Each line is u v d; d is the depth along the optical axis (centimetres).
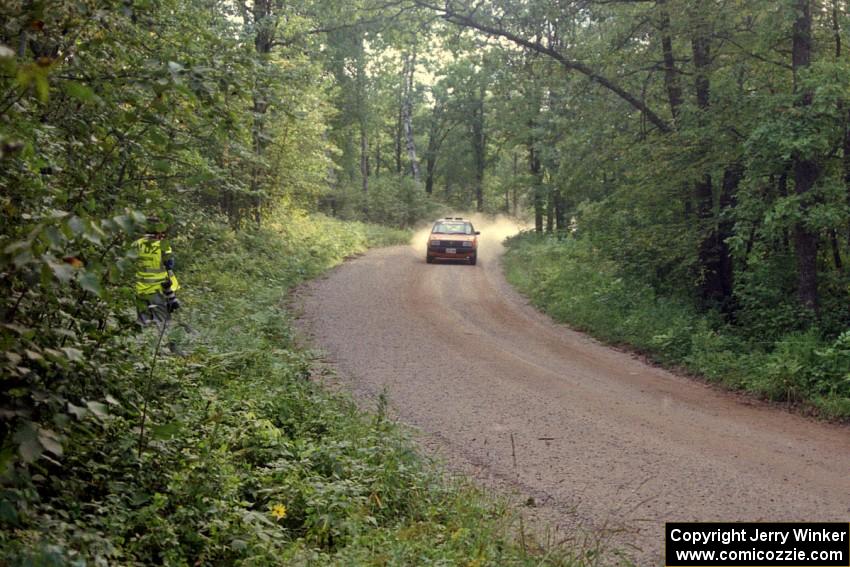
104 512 420
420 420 911
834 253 1554
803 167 1312
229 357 883
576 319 1786
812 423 983
